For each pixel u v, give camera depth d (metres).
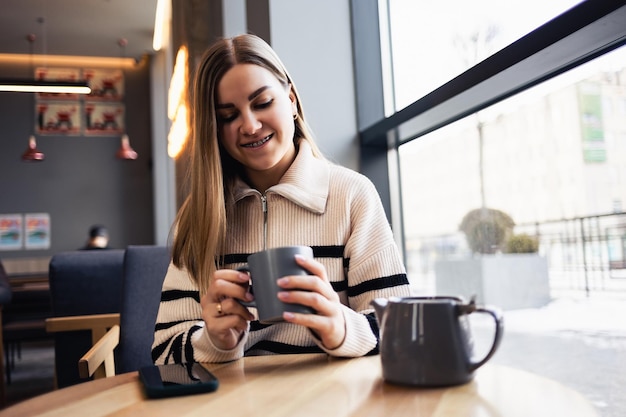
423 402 0.65
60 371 2.29
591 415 0.58
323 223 1.21
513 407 0.62
